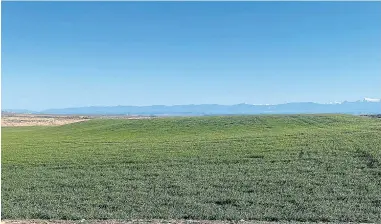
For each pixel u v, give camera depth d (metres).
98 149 39.16
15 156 36.25
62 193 23.11
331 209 18.94
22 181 26.34
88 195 22.61
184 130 60.69
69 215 18.36
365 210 18.83
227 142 40.09
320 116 75.19
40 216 18.42
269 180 24.94
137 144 41.88
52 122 117.50
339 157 30.44
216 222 16.98
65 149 39.97
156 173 27.83
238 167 28.86
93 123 76.50
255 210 19.11
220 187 23.84
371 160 29.11
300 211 18.72
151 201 21.06
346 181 24.17
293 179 24.94
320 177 25.31
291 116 76.25
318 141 37.66
